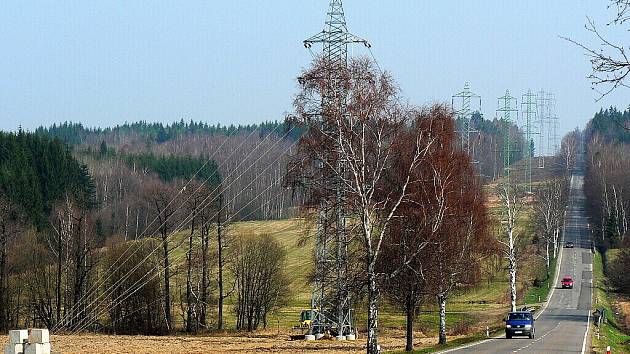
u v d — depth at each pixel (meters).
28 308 104.56
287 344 69.56
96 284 106.06
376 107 49.47
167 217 104.19
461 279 68.06
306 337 76.94
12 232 106.31
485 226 72.75
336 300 64.00
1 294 100.44
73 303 102.75
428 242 54.88
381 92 49.91
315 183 52.22
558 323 94.88
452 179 62.59
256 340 77.69
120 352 62.00
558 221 181.25
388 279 52.00
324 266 62.19
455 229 63.22
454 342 68.31
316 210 54.62
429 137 55.19
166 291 101.31
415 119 57.19
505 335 75.94
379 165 50.50
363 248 55.12
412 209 55.81
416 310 72.12
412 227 55.97
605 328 89.31
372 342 48.16
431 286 59.22
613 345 69.31
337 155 49.78
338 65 49.91
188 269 102.19
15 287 105.31
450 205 60.25
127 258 105.12
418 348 61.28
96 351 63.00
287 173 52.47
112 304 103.38
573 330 84.00
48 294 102.19
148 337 85.62
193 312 101.56
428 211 57.09
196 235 105.44
